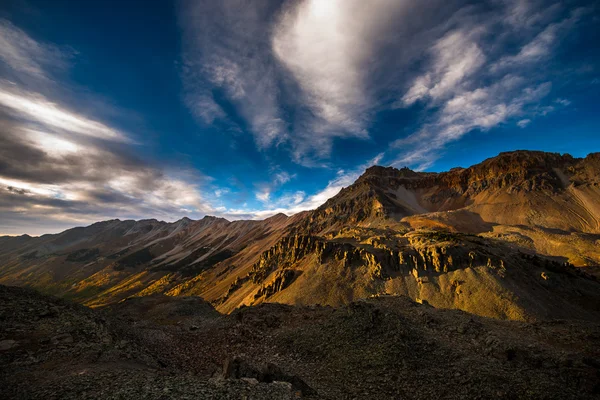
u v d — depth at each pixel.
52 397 12.95
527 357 23.97
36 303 26.02
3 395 13.10
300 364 27.20
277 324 38.00
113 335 25.89
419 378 22.38
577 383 20.34
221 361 29.05
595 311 83.50
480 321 35.19
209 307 53.97
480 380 21.23
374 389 21.47
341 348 28.05
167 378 16.09
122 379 15.41
